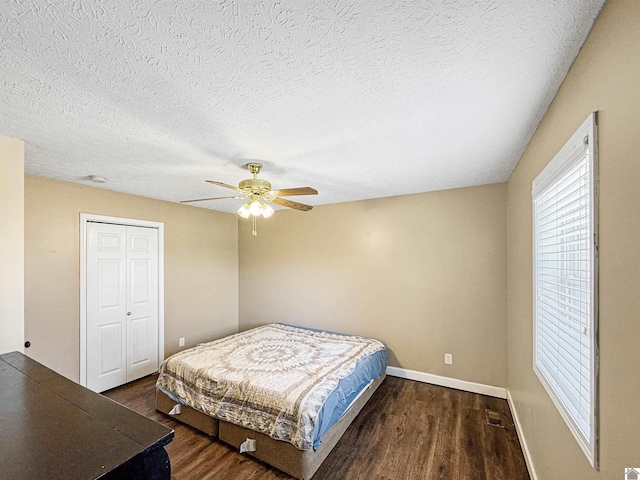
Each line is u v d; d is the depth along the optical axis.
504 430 2.42
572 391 1.26
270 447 2.01
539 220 1.78
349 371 2.53
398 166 2.49
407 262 3.53
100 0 0.85
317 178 2.86
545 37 1.03
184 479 1.90
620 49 0.84
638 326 0.77
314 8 0.90
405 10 0.91
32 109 1.49
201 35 1.00
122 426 0.86
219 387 2.28
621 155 0.84
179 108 1.49
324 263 4.13
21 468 0.68
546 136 1.56
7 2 0.85
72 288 2.96
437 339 3.34
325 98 1.41
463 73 1.23
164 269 3.81
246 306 4.84
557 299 1.46
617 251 0.87
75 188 3.00
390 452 2.15
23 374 1.28
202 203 4.06
